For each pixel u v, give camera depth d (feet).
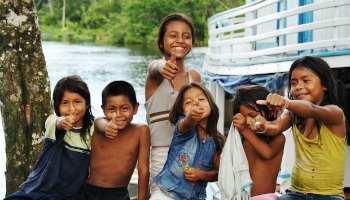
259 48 34.58
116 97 13.47
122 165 13.82
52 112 19.95
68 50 123.03
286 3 31.68
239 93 12.89
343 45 21.27
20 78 19.34
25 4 19.31
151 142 14.56
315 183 12.42
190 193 12.85
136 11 159.53
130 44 155.02
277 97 11.21
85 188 13.82
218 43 29.94
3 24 19.11
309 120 12.59
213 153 12.94
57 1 189.88
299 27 22.61
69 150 13.53
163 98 14.43
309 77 12.57
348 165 21.47
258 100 11.61
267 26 34.27
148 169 13.79
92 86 63.98
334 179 12.41
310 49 23.16
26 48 19.38
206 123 13.00
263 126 11.78
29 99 19.39
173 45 14.55
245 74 26.12
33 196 12.98
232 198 11.94
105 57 104.78
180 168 12.90
